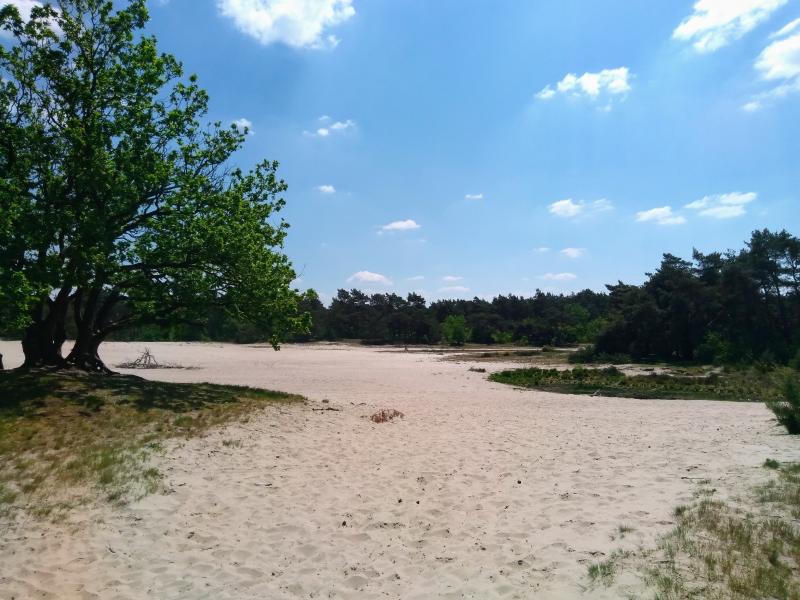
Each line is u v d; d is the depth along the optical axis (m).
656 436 13.16
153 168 15.12
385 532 7.06
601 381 32.66
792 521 6.21
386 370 39.38
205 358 47.66
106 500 7.80
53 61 14.60
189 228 15.37
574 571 5.48
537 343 88.75
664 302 52.31
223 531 7.07
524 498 8.23
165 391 15.24
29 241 12.61
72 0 15.05
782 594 4.58
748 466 9.17
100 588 5.56
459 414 17.44
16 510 7.24
